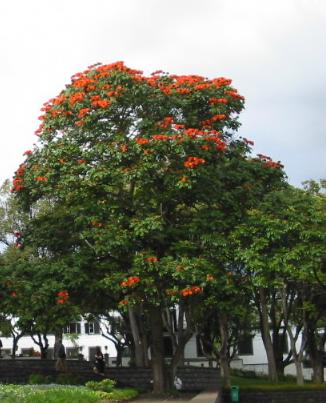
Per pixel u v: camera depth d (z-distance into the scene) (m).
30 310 17.70
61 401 14.12
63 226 20.30
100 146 18.08
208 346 34.91
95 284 18.33
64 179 18.28
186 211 19.77
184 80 19.77
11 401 13.11
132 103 18.75
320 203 24.11
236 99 20.11
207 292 19.03
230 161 20.27
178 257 17.97
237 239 18.42
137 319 30.23
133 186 18.91
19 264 19.17
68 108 19.08
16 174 19.97
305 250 18.70
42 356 37.34
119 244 17.55
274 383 30.44
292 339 31.27
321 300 30.84
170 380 20.39
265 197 20.61
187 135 17.95
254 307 33.81
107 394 17.31
